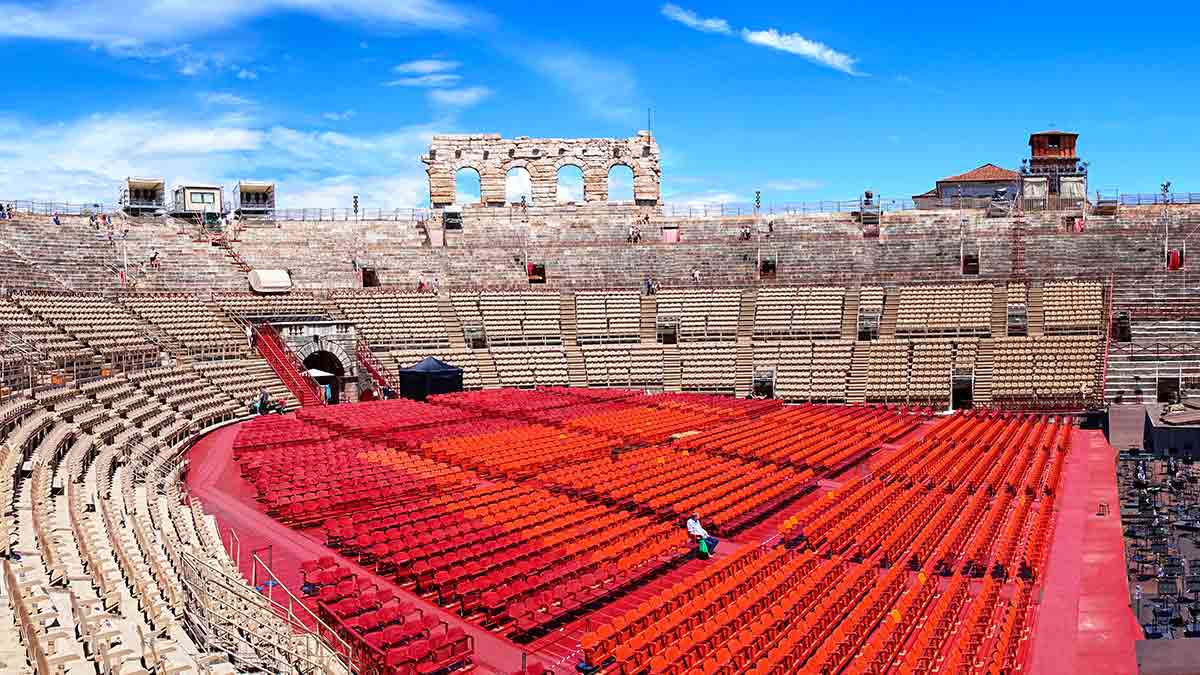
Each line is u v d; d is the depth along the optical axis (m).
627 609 24.84
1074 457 47.41
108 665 15.77
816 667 19.47
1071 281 72.94
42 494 27.88
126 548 24.09
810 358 70.81
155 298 66.56
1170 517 34.78
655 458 42.00
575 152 91.25
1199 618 24.64
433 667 19.86
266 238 83.12
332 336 68.94
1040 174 91.56
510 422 52.78
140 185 83.38
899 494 36.88
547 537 28.67
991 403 64.88
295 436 46.50
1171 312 69.62
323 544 29.80
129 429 42.97
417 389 64.94
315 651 19.75
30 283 60.84
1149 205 84.75
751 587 24.91
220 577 22.97
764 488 37.09
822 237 84.06
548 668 20.75
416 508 31.83
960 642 20.78
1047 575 27.91
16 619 17.20
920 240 82.56
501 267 82.94
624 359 73.12
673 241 86.12
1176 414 51.09
